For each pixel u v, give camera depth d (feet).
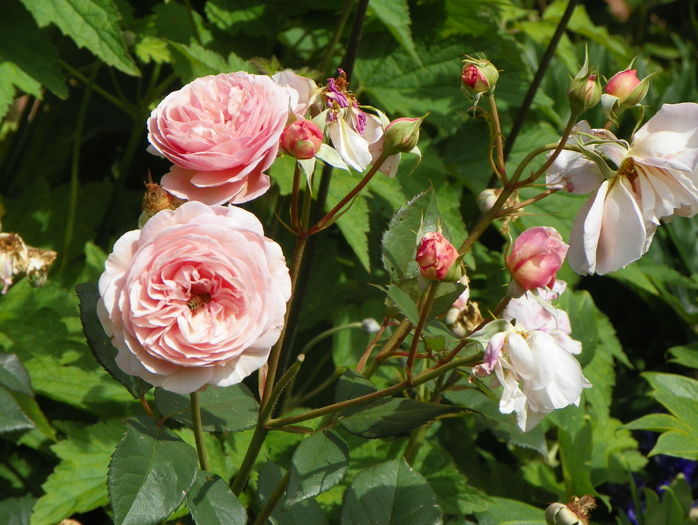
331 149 3.78
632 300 6.59
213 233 3.64
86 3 4.67
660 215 3.74
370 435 3.84
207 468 3.95
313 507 4.09
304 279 4.53
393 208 4.73
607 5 8.75
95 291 3.99
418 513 3.95
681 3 9.02
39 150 6.56
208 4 5.08
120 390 4.84
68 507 4.57
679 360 5.08
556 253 3.71
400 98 5.12
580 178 3.80
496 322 3.70
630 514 5.08
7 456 4.96
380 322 5.19
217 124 3.73
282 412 4.89
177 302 3.63
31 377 4.77
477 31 5.39
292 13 5.16
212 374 3.64
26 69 4.80
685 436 4.56
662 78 7.34
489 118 3.97
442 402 4.63
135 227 5.87
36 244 5.50
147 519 3.69
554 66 6.14
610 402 5.11
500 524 4.62
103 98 6.34
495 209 3.94
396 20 4.67
